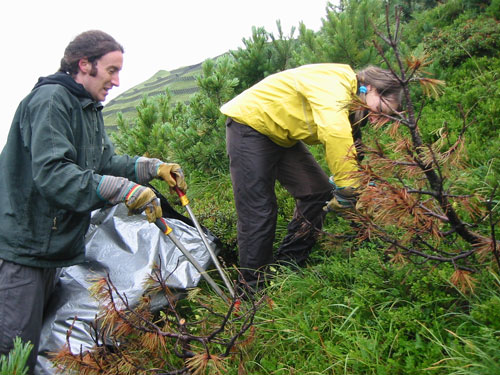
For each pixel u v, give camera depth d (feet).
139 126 18.92
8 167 7.36
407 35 22.17
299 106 8.93
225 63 17.94
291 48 18.39
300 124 9.07
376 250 8.70
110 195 7.25
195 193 16.16
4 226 7.31
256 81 18.66
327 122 7.88
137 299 8.51
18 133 7.38
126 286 8.83
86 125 7.86
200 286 10.51
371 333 7.23
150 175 9.19
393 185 6.33
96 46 7.66
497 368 5.53
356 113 8.51
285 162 10.11
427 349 6.45
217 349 7.91
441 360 5.87
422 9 26.30
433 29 20.57
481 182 9.43
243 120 9.43
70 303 8.67
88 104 7.79
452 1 21.67
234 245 11.84
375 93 8.05
